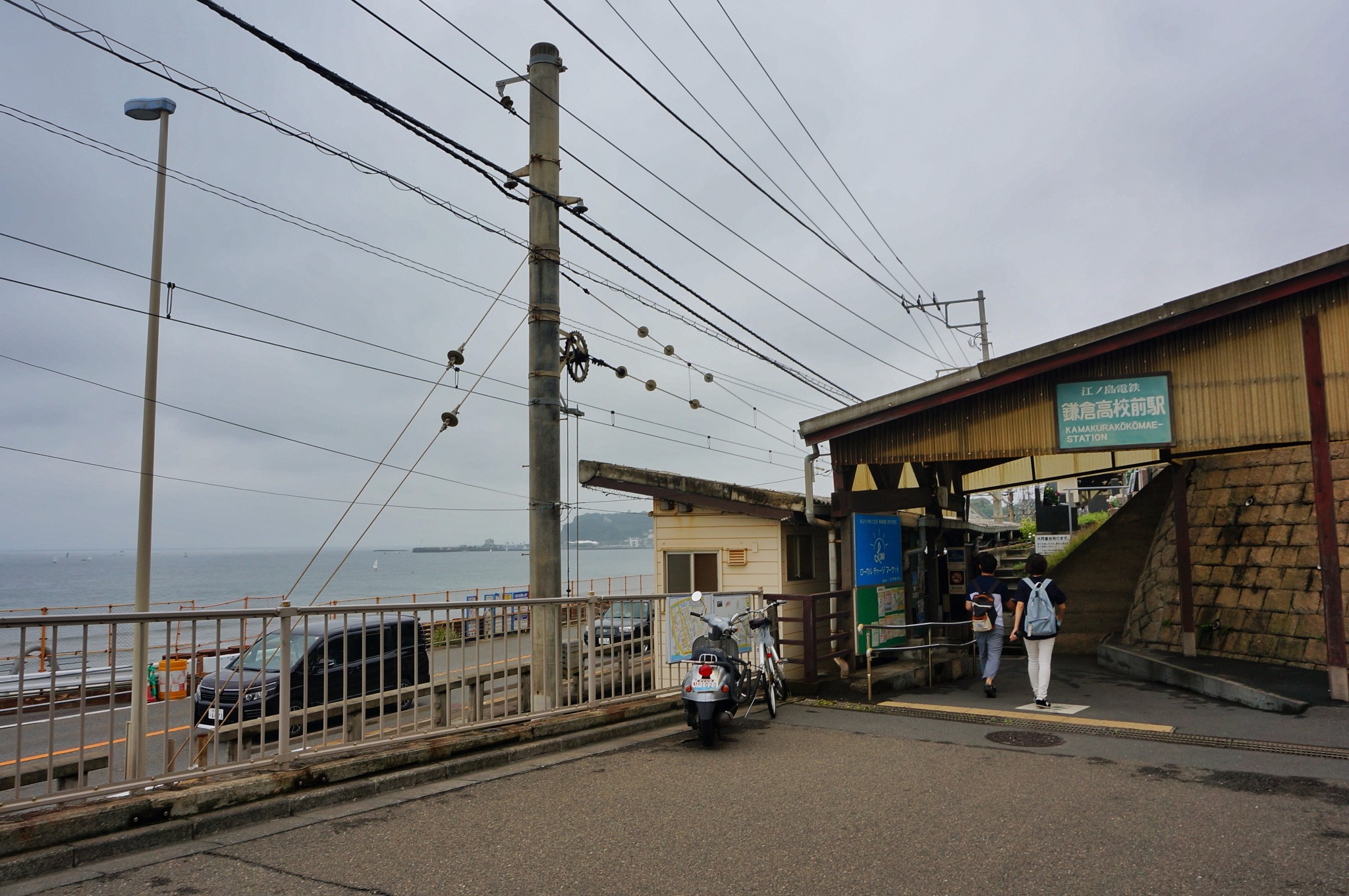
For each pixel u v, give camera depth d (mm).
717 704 8133
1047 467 18969
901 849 4969
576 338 11391
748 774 6918
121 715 14133
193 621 5719
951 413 12320
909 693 11453
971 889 4352
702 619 9320
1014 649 17047
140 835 5098
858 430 12656
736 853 4934
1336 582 9664
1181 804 5820
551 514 9773
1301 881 4395
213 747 5867
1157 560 15641
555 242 10141
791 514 12938
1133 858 4762
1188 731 8305
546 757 7688
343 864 4816
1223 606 13203
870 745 8062
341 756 6504
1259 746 7609
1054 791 6219
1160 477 18172
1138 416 11242
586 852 4992
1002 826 5383
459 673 7820
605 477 14102
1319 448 9945
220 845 5176
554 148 10281
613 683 9203
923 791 6254
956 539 19953
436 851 5027
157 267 11055
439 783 6688
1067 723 8914
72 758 6797
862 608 12570
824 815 5676
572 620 9062
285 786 5961
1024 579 10312
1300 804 5793
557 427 9969
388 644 7883
